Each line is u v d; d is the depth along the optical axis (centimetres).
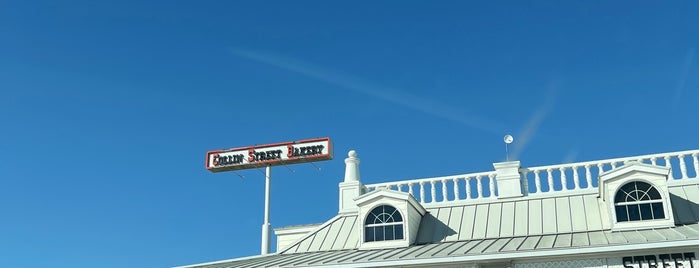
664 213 2209
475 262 2138
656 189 2242
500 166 2647
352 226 2677
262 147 3841
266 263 2381
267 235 3378
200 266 2584
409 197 2495
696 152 2456
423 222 2600
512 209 2531
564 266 2077
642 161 2512
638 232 2181
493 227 2470
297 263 2283
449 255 2141
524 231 2406
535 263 2105
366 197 2545
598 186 2411
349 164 2878
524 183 2617
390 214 2508
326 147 3741
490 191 2641
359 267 2198
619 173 2284
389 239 2478
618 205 2270
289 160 3766
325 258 2347
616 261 2041
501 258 2094
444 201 2672
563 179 2564
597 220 2345
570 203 2477
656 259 2008
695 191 2353
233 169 3872
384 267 2200
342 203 2802
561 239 2219
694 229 2106
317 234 2700
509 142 2673
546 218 2434
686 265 1975
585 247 2036
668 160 2478
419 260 2156
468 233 2480
